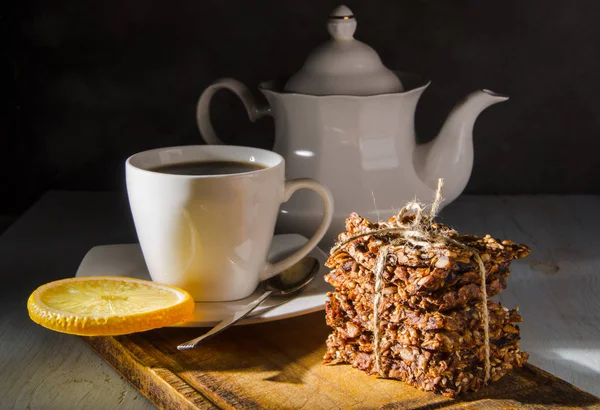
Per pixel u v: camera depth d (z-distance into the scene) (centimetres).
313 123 82
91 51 99
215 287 74
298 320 75
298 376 68
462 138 84
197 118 88
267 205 74
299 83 83
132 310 71
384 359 68
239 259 74
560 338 77
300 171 83
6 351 74
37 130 101
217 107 100
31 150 101
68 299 72
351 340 69
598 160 102
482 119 101
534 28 99
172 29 99
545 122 101
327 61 83
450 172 84
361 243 68
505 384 68
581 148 102
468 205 100
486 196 102
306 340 72
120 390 70
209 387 67
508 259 67
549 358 74
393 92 83
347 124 82
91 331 69
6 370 72
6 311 79
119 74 100
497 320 68
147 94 100
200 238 73
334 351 70
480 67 100
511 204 100
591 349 75
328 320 70
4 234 92
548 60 99
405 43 99
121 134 101
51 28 98
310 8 98
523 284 84
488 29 99
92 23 98
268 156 76
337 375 69
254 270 75
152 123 101
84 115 100
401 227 68
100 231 93
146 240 74
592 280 85
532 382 68
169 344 72
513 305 81
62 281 73
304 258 78
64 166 102
